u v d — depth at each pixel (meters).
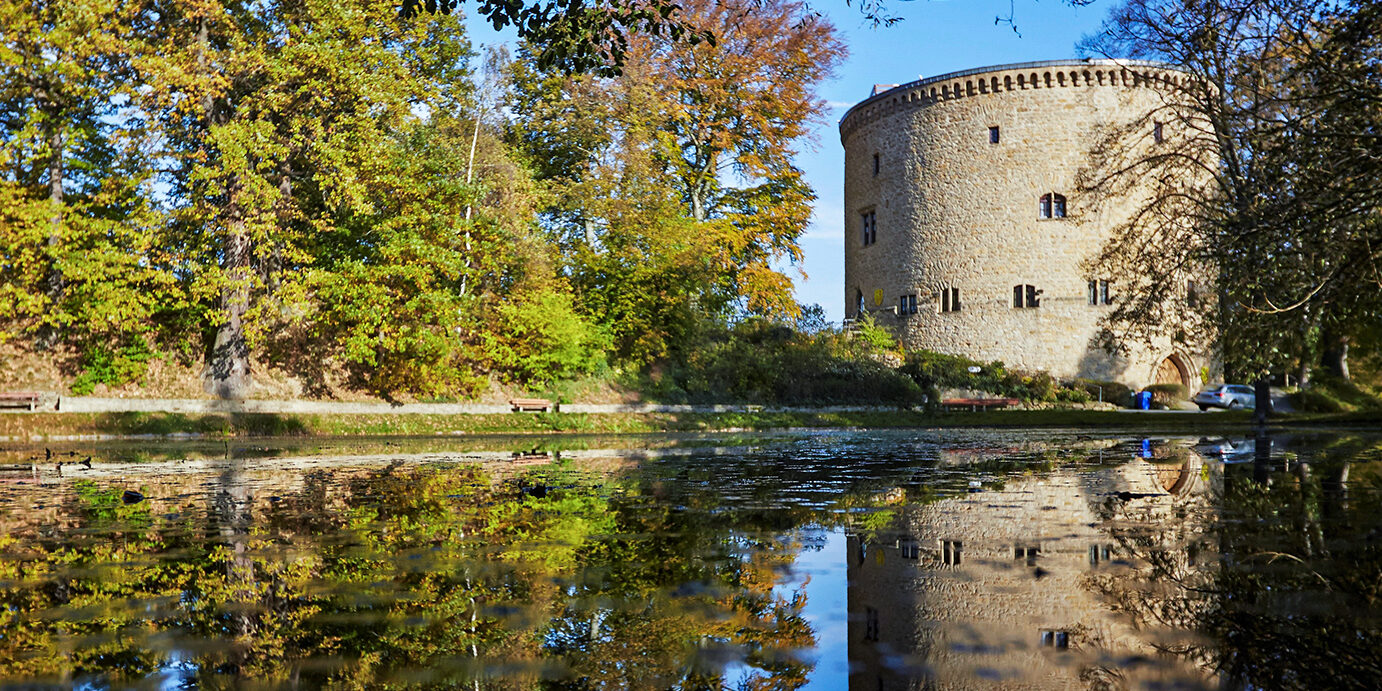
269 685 1.86
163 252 20.00
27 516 4.79
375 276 20.53
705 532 4.04
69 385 20.22
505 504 5.27
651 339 25.78
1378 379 39.25
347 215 22.31
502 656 2.07
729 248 30.17
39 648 2.15
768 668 1.96
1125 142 35.22
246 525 4.36
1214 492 5.71
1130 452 10.88
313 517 4.67
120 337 20.84
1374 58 7.68
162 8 19.91
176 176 20.55
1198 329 13.73
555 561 3.30
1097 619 2.37
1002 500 5.30
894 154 44.62
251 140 18.62
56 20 18.34
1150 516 4.48
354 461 9.90
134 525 4.38
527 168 24.80
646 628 2.31
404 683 1.88
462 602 2.62
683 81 29.55
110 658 2.07
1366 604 2.51
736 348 28.34
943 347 42.09
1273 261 9.67
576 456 10.70
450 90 23.92
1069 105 39.84
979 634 2.22
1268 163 9.02
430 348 21.25
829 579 2.93
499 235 22.50
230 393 20.80
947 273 42.16
